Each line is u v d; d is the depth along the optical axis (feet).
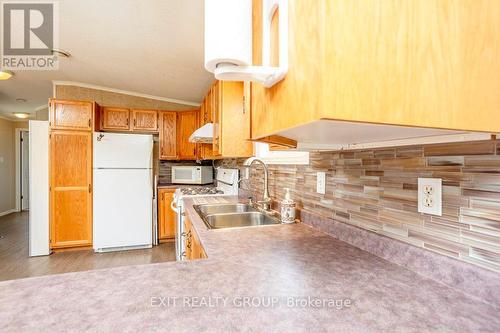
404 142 2.64
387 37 1.51
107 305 1.98
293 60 1.66
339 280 2.43
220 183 11.92
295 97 1.65
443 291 2.23
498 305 1.99
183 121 13.44
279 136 2.57
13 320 1.78
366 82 1.46
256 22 2.11
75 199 11.32
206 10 1.68
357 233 3.40
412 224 2.73
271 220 5.38
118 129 12.81
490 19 1.74
